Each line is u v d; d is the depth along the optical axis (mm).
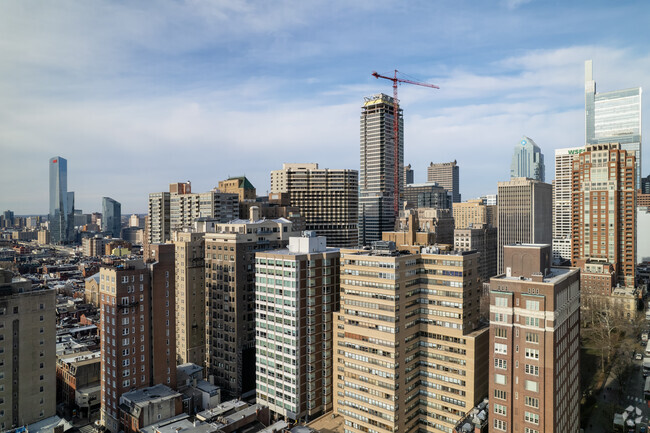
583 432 154875
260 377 175750
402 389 143375
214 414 144125
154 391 159875
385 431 142250
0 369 141500
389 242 151125
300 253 169750
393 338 140500
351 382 152500
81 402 176250
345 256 154250
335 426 160125
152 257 174875
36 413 149000
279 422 139250
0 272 147875
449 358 143875
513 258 127500
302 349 163875
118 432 155000
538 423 116125
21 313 146375
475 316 149250
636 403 178625
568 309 128125
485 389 145000
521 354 119062
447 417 144125
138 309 162375
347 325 154000
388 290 141750
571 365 132750
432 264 148250
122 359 158375
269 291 171250
